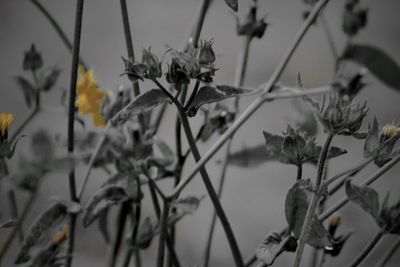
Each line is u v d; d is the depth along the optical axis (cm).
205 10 67
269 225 179
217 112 71
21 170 50
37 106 74
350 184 57
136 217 64
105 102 67
